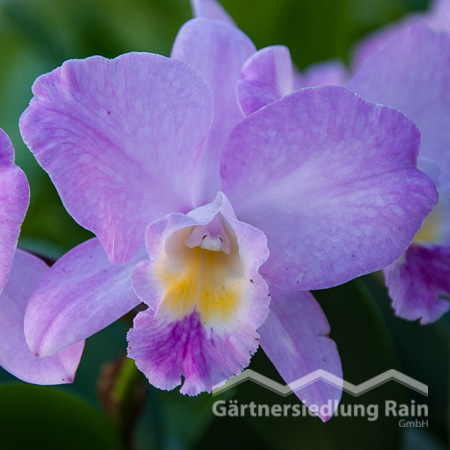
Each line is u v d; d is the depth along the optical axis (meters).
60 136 0.50
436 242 0.55
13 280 0.52
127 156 0.51
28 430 0.54
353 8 0.67
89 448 0.54
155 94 0.51
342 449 0.55
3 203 0.50
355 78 0.54
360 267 0.52
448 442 0.58
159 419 0.59
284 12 0.65
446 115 0.55
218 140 0.53
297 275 0.52
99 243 0.52
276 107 0.51
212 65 0.53
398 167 0.51
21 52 0.74
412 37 0.54
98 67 0.50
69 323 0.51
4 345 0.52
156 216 0.52
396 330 0.58
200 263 0.53
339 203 0.51
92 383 0.59
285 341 0.52
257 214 0.52
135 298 0.52
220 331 0.52
